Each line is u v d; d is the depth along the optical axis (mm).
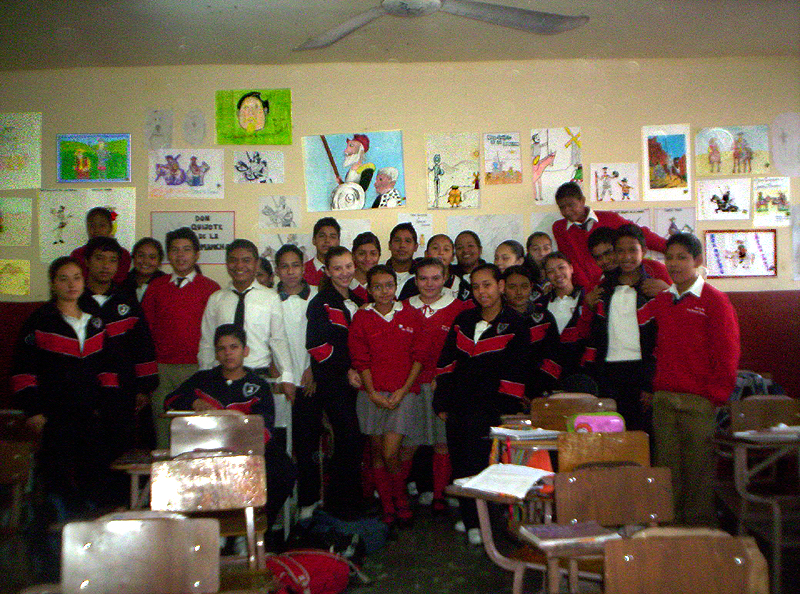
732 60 5293
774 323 4996
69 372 3643
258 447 2920
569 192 4863
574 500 2135
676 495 3615
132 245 5215
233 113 5262
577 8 4305
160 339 4434
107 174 5238
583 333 4172
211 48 4906
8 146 5234
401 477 3986
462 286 4547
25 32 4555
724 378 3467
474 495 2299
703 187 5285
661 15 4449
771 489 3541
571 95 5309
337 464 4082
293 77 5285
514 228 5285
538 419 3094
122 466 2820
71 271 3682
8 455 2869
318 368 4082
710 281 5258
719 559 1632
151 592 1725
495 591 2990
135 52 4945
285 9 4230
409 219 5289
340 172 5293
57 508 3539
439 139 5293
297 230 5270
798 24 4637
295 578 2791
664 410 3646
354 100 5293
